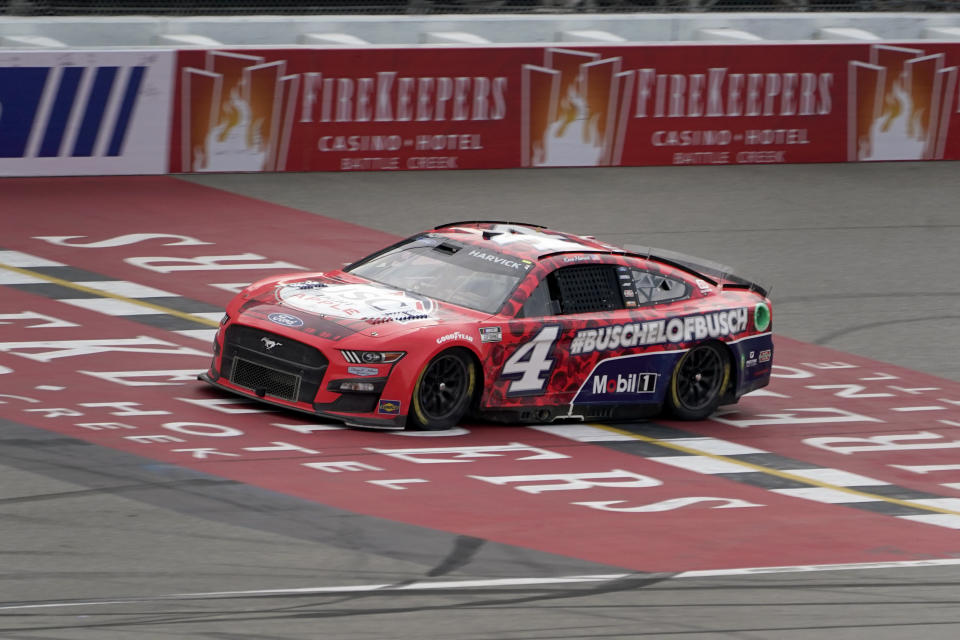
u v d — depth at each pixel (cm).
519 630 2178
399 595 2323
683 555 2708
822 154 7562
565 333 3600
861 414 4088
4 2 7162
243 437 3228
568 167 7075
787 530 2970
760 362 4041
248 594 2281
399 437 3359
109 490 2794
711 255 5762
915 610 2434
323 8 7894
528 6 8281
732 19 8425
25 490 2756
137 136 6241
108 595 2238
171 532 2580
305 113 6544
